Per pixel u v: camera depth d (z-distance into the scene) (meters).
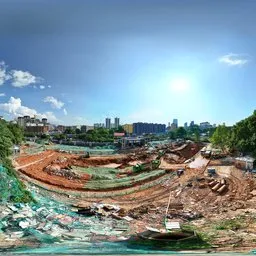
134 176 98.38
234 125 136.12
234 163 106.12
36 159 111.25
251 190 79.12
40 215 56.97
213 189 80.25
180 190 81.75
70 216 59.94
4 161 80.06
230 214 63.81
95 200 76.50
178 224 54.62
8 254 41.69
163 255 42.69
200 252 44.19
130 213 64.88
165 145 158.50
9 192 61.97
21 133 157.25
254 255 42.72
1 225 50.81
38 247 44.81
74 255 42.34
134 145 171.88
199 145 142.38
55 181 87.12
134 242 47.66
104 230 53.28
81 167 109.94
